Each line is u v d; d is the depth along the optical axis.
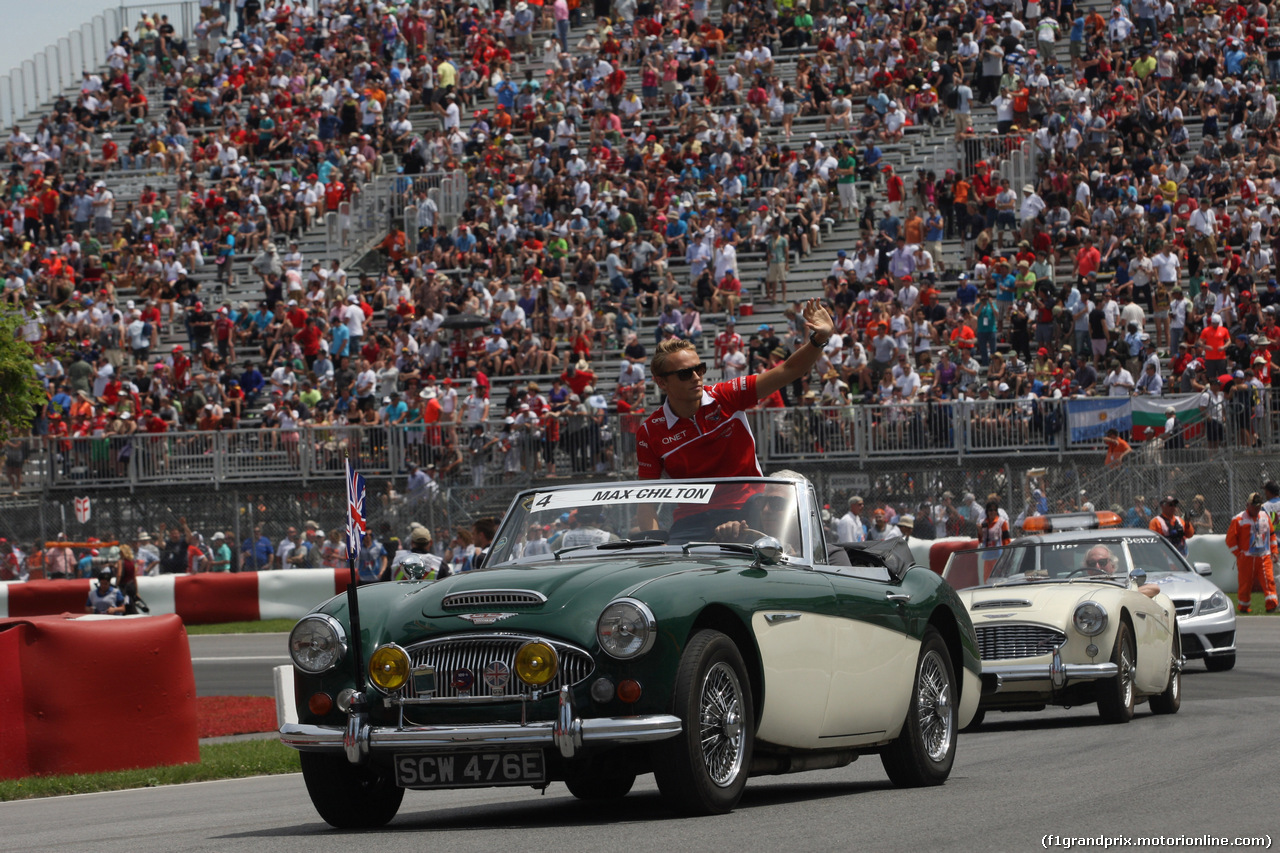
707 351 100.25
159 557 92.75
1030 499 82.69
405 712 20.80
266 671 63.78
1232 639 50.81
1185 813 20.95
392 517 90.12
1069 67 118.81
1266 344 84.00
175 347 111.81
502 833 19.84
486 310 104.50
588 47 133.38
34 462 95.81
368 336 106.25
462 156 126.00
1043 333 92.19
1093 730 36.56
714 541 23.56
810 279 106.81
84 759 33.81
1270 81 114.31
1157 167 104.06
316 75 141.62
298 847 19.38
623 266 107.44
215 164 132.88
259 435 93.88
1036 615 38.16
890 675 24.50
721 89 126.75
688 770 20.20
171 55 153.50
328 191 123.19
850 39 124.56
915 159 114.62
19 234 127.19
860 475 85.38
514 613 20.66
